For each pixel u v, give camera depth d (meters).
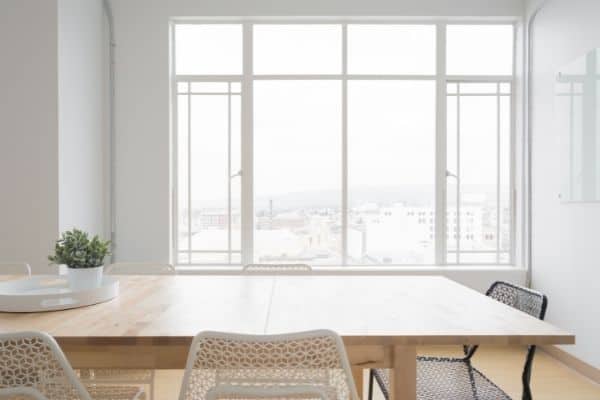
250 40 3.61
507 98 3.68
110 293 1.68
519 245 3.58
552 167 3.12
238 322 1.38
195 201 3.67
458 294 1.82
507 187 3.68
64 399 1.07
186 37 3.64
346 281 2.11
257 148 3.68
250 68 3.62
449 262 3.68
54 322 1.36
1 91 2.87
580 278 2.80
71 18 3.02
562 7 2.98
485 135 3.69
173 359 1.28
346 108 3.65
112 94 3.47
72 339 1.21
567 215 2.94
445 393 1.63
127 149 3.49
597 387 2.61
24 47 2.86
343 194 3.67
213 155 3.66
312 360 1.03
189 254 3.66
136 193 3.50
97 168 3.38
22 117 2.87
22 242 2.88
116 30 3.48
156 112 3.49
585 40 2.72
